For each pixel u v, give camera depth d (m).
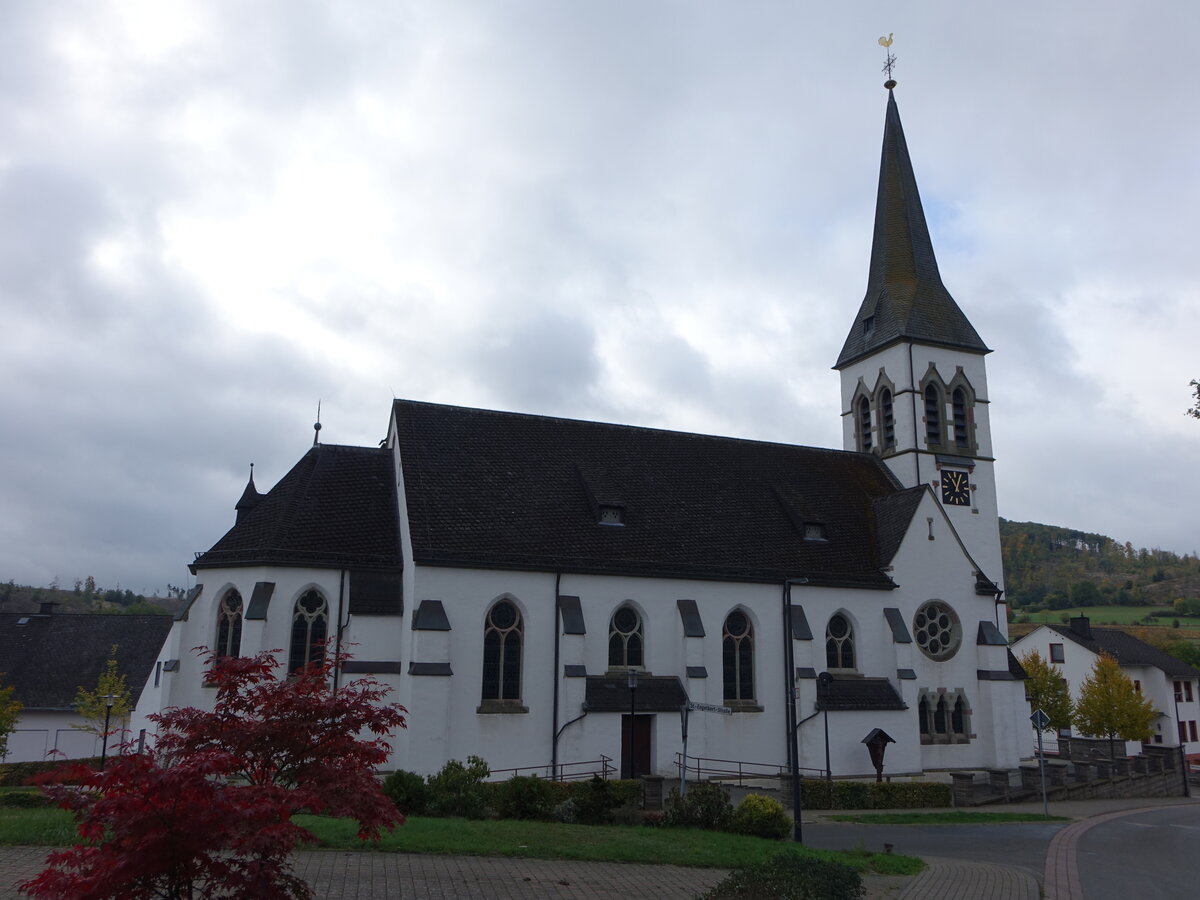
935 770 41.38
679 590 38.53
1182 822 33.47
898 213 53.62
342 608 34.88
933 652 43.16
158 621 60.53
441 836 19.66
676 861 19.20
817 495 46.91
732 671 39.06
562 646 35.16
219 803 8.92
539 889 16.11
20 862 15.65
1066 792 41.53
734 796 32.97
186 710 11.34
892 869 20.56
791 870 15.86
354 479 39.06
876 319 52.28
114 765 9.22
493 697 34.50
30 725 53.94
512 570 35.47
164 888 9.59
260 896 9.16
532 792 24.92
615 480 42.22
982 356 52.16
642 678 36.84
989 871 21.34
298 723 11.14
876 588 42.16
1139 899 19.22
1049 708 74.31
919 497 44.69
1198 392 24.11
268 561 33.84
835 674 40.78
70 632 59.47
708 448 47.28
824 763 38.47
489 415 42.66
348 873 16.44
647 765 35.75
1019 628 124.50
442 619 33.25
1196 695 88.25
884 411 51.28
